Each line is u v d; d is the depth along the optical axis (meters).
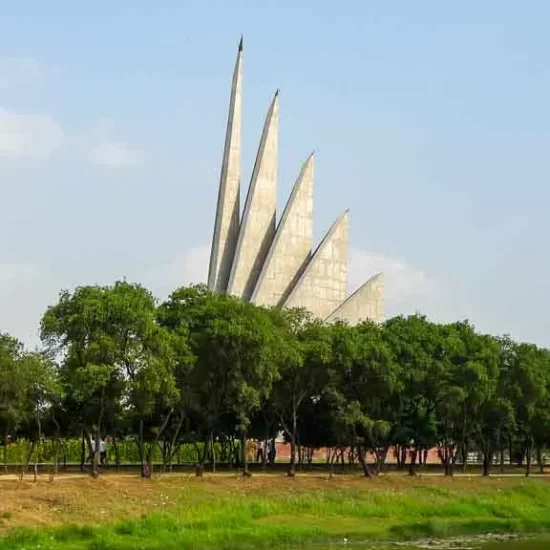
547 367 88.75
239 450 96.81
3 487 55.91
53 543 46.31
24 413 65.88
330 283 126.12
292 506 60.38
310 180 130.12
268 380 70.12
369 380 75.94
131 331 63.25
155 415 75.56
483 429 89.44
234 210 128.88
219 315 70.12
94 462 64.19
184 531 50.62
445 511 64.75
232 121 129.75
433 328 84.31
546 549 53.59
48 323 63.06
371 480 73.50
